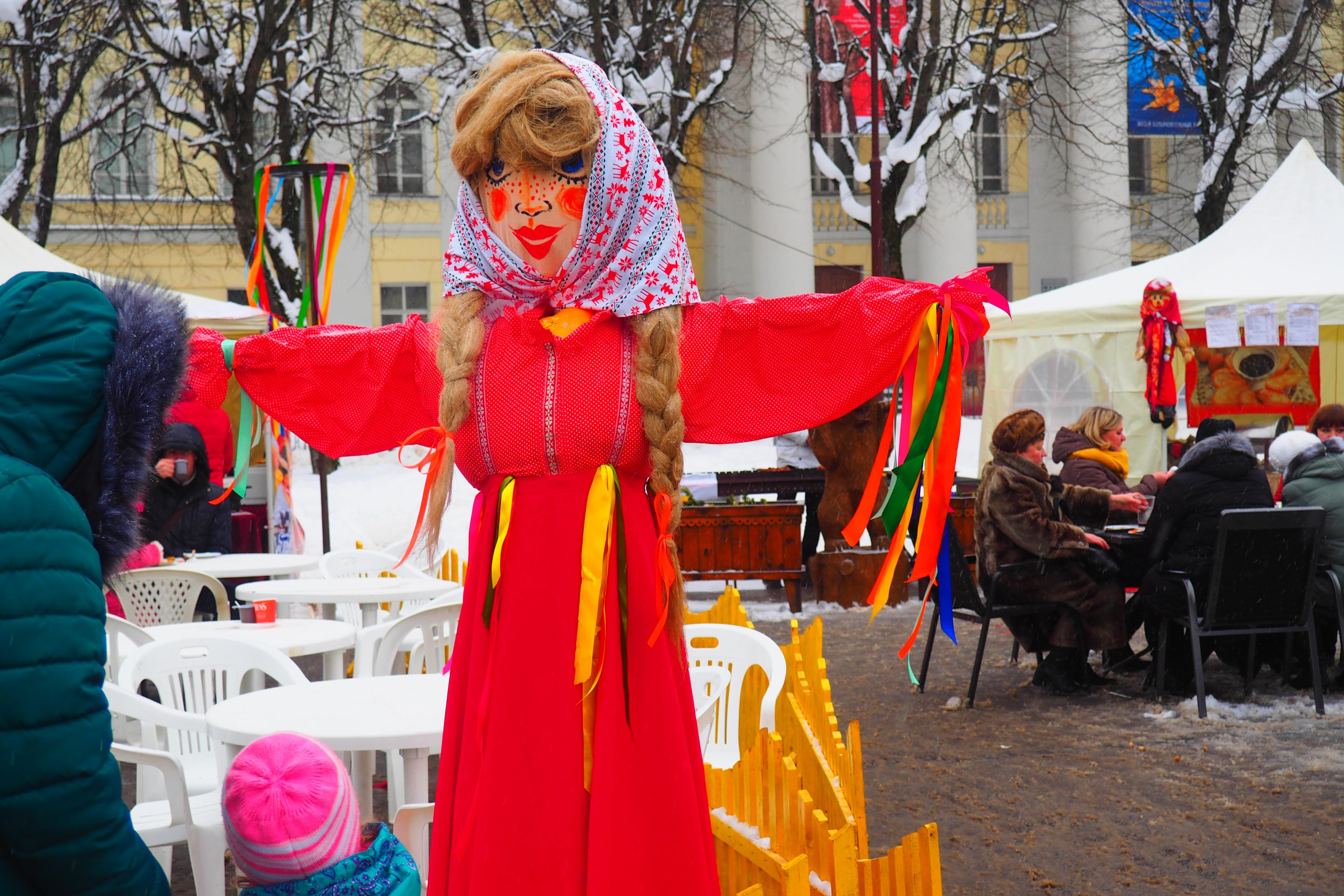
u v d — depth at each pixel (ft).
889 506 6.96
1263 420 35.58
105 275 5.73
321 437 7.48
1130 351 32.94
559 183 6.59
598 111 6.55
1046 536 19.83
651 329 6.49
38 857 4.39
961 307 6.79
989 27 60.49
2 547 4.37
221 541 24.95
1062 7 64.18
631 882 6.34
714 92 53.72
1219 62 58.85
